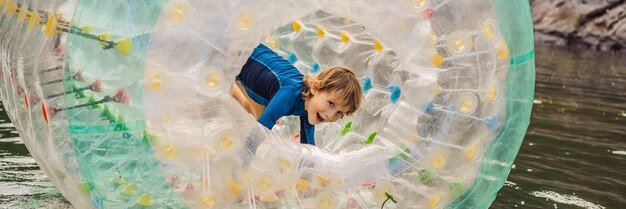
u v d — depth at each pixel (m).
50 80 2.81
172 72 2.68
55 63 2.79
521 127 3.10
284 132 4.01
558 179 4.44
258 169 2.79
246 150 2.78
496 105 2.95
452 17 2.87
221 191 2.76
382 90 3.81
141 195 2.77
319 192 2.86
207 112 2.71
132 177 2.75
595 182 4.42
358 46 3.97
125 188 2.77
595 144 5.45
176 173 2.73
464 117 2.90
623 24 12.95
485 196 3.08
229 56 2.73
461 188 2.98
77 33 2.71
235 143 2.74
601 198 4.11
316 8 2.89
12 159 4.20
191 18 2.68
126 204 2.80
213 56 2.71
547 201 3.98
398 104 3.00
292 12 2.85
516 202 3.93
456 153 2.92
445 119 2.89
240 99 3.49
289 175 2.83
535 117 6.34
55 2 2.88
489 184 3.06
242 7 2.74
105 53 2.69
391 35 2.91
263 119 3.24
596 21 13.27
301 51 4.17
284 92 3.29
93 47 2.70
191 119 2.70
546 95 7.61
